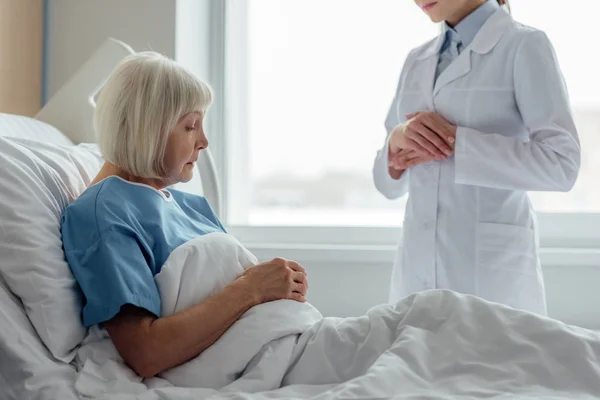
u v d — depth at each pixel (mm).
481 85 1619
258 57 2447
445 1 1647
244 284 1092
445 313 1045
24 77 2072
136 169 1161
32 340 1021
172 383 1022
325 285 2154
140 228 1116
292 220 2424
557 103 1542
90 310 1020
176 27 2113
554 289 2027
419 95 1739
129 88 1142
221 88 2396
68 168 1292
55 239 1109
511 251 1577
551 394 889
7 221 1090
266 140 2441
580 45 2180
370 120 2371
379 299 2127
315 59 2408
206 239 1154
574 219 2154
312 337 1066
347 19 2383
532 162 1516
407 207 1708
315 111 2410
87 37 2170
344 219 2389
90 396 952
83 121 1765
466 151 1553
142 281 1034
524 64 1558
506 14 1649
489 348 979
